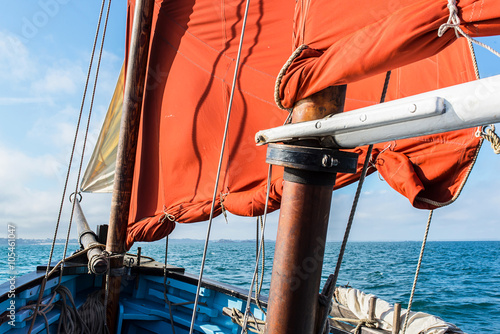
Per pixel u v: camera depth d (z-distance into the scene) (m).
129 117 4.19
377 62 1.18
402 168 2.22
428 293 15.10
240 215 3.31
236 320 3.73
